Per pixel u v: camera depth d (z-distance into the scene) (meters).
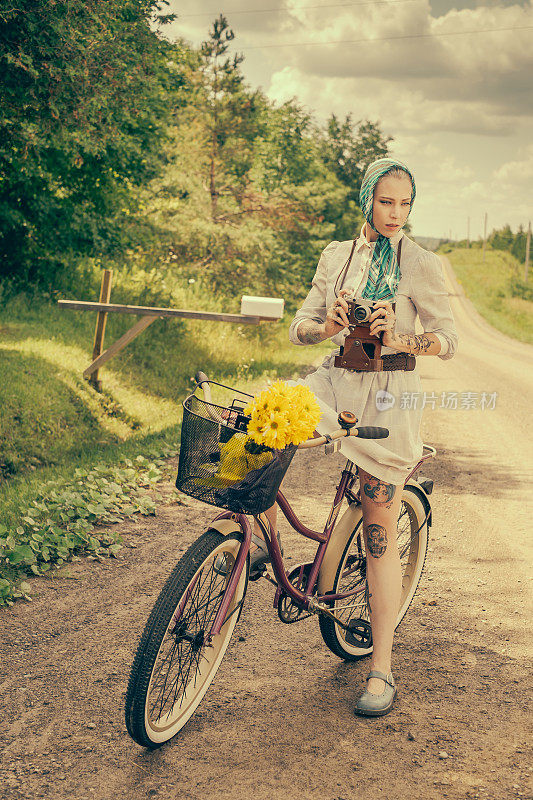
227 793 2.60
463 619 4.11
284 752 2.85
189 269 21.31
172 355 13.66
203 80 25.78
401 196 2.91
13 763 2.73
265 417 2.60
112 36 10.69
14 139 11.14
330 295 3.11
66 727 2.97
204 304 17.67
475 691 3.33
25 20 8.70
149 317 9.65
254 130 27.11
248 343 16.86
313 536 3.26
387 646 3.16
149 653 2.66
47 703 3.15
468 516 6.20
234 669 3.49
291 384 3.11
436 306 3.00
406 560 3.89
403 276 2.99
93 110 10.05
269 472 2.59
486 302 80.12
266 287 23.31
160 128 20.20
